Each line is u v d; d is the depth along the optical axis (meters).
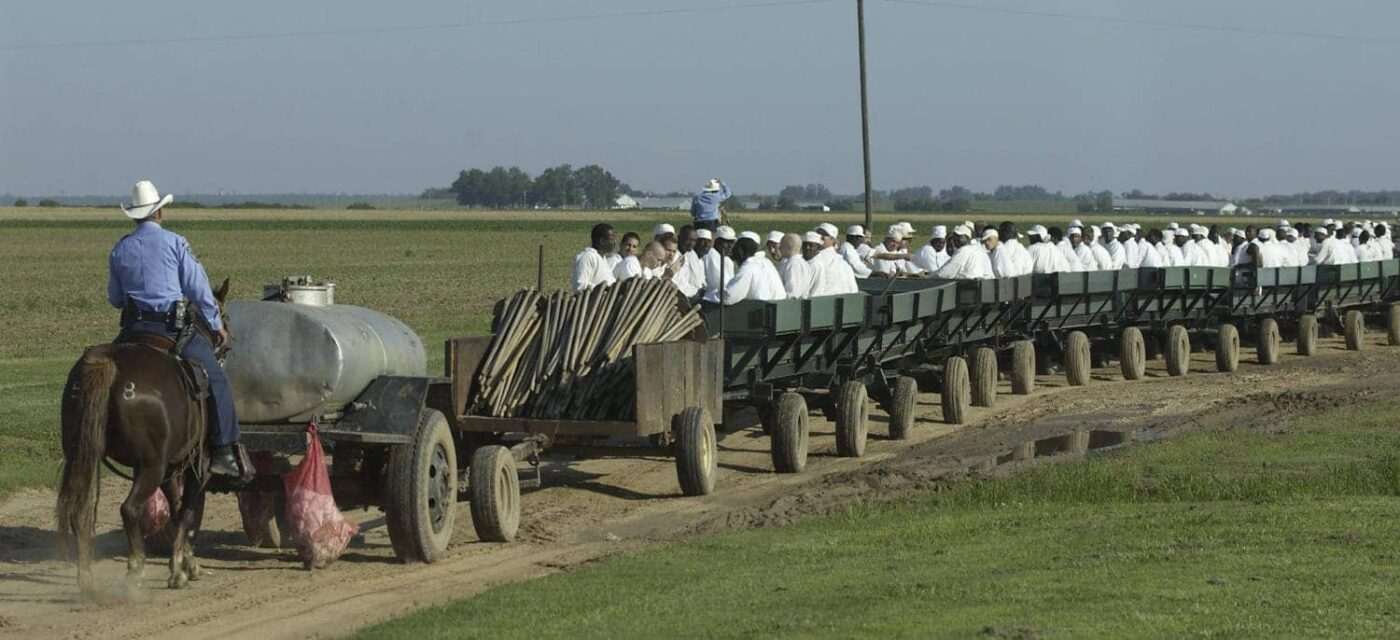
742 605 34.28
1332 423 63.72
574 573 39.41
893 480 55.50
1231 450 57.25
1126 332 90.38
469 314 145.25
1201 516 44.50
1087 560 38.50
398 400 42.47
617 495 54.44
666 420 50.69
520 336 51.31
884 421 74.38
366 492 44.53
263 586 39.66
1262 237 121.06
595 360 50.66
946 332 75.25
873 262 86.62
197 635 34.19
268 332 41.44
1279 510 44.94
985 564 38.50
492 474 45.12
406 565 42.47
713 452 54.53
